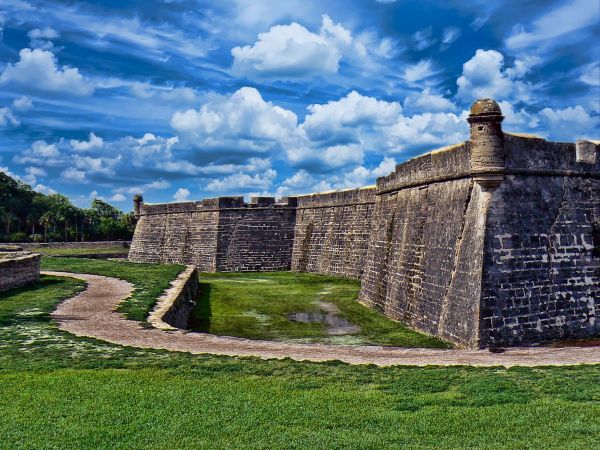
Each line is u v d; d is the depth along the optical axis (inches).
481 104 750.5
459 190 818.2
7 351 580.7
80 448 334.0
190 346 635.5
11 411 393.7
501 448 331.6
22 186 4119.1
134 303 931.3
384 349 645.3
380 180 1232.8
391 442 344.5
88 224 4202.8
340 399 430.6
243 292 1384.1
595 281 791.1
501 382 469.7
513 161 758.5
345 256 1672.0
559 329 753.6
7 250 1847.9
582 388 447.2
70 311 853.2
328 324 981.8
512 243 744.3
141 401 420.8
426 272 896.9
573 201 800.9
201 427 370.3
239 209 1936.5
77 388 449.4
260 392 448.5
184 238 2090.3
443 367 537.0
